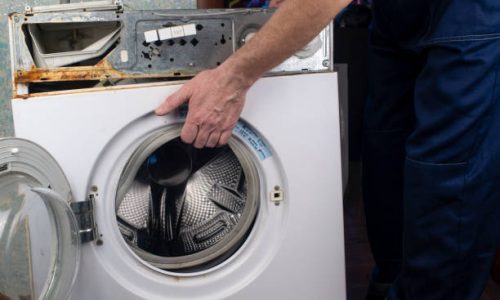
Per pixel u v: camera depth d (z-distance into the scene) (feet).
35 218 3.07
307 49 3.34
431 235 3.16
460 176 3.01
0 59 4.64
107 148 3.24
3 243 2.94
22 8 4.60
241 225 3.44
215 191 3.63
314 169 3.37
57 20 3.15
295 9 2.75
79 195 3.18
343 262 3.47
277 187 3.43
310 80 3.32
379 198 4.38
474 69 2.88
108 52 3.29
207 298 3.43
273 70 3.33
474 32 2.86
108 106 3.17
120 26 3.25
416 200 3.18
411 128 4.15
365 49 6.14
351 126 6.35
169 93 3.20
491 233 3.15
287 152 3.34
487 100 2.90
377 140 4.26
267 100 3.29
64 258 3.04
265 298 3.46
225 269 3.46
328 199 3.41
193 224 3.62
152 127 3.26
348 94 6.23
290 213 3.39
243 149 3.40
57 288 3.01
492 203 3.08
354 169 6.65
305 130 3.34
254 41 2.90
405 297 3.55
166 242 3.58
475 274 3.23
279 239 3.43
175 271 3.51
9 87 4.69
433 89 3.05
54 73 3.18
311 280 3.47
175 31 3.26
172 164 3.58
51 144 3.14
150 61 3.27
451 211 3.07
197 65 3.32
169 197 3.62
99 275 3.28
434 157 3.07
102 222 3.28
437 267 3.20
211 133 3.20
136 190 3.56
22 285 3.19
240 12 3.33
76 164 3.17
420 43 3.26
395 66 4.02
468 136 2.96
